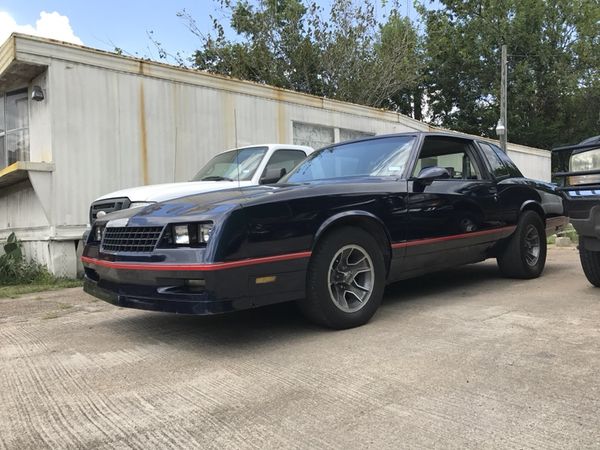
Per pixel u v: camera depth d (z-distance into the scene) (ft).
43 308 18.42
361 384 9.48
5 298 20.98
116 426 8.21
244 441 7.55
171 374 10.52
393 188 14.35
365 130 40.93
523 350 10.99
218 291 10.83
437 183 15.85
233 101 32.19
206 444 7.50
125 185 27.71
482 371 9.87
